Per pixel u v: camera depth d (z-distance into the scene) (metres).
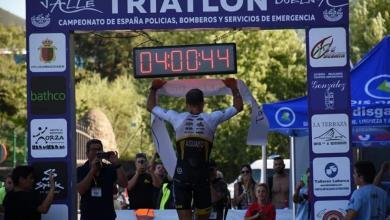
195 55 13.95
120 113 67.25
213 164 16.06
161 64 13.96
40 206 12.87
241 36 48.78
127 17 13.69
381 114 17.09
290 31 50.38
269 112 19.00
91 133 49.34
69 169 13.58
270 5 13.73
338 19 13.80
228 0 13.71
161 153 14.91
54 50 13.67
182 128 12.12
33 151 13.59
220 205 16.03
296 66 50.47
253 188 20.31
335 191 13.84
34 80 13.65
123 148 65.50
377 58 17.44
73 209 13.57
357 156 21.36
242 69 48.66
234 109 12.63
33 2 13.67
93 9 13.70
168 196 19.30
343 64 13.84
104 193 13.66
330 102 13.87
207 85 14.96
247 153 48.78
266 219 14.89
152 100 13.05
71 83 13.70
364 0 51.91
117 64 81.12
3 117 60.66
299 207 17.95
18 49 62.84
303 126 18.81
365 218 12.38
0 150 35.78
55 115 13.63
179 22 13.69
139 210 17.80
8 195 12.78
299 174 20.97
